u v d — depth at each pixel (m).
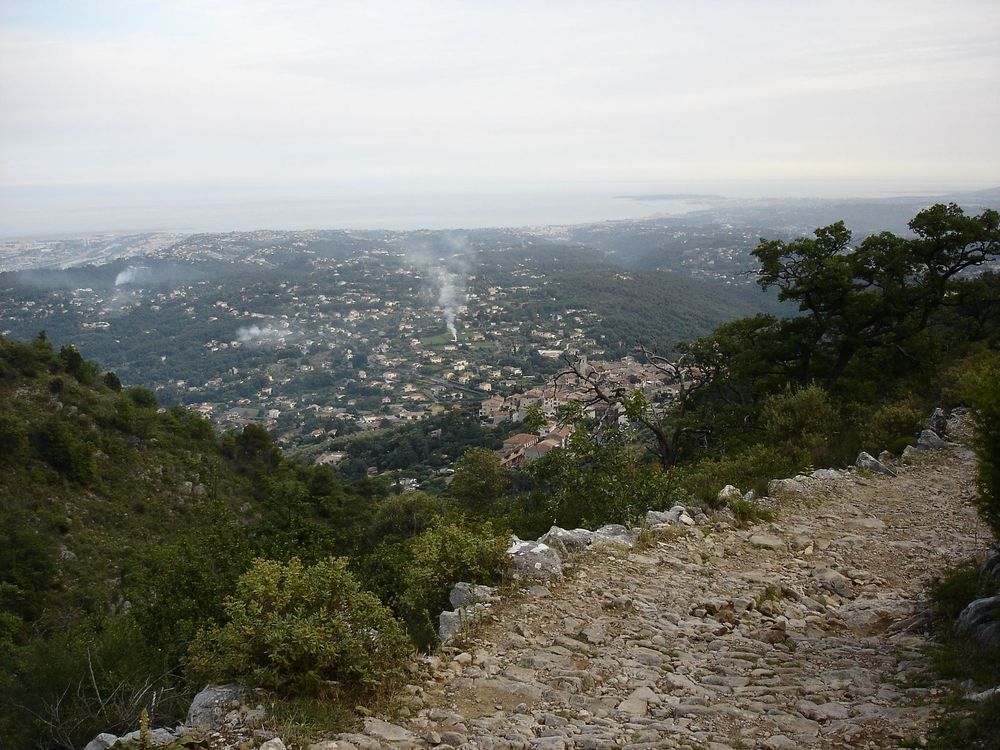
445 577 6.16
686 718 3.89
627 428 11.44
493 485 19.05
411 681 4.35
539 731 3.72
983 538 7.55
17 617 15.92
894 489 9.88
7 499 24.19
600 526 8.97
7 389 30.34
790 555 7.44
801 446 12.81
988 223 19.09
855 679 4.37
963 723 3.27
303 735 3.40
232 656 3.90
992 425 5.11
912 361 19.00
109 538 25.03
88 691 4.79
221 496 31.78
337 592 4.47
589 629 5.30
